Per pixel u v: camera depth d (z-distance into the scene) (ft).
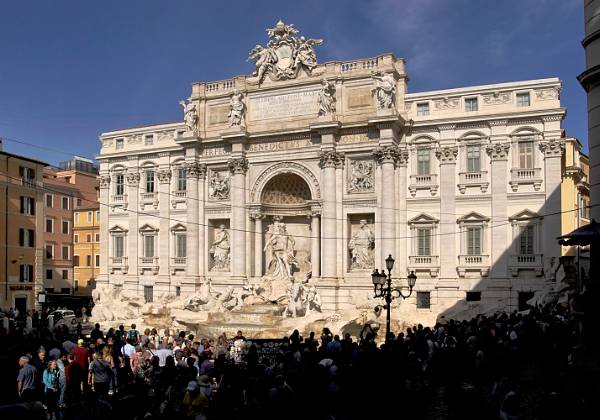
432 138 175.73
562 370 74.59
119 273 221.05
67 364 70.28
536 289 162.30
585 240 77.66
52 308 225.97
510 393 52.47
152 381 70.79
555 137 162.91
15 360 78.48
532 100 166.30
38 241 232.73
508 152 168.14
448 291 171.01
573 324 96.43
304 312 163.84
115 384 76.95
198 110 206.28
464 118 171.42
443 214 173.47
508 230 167.02
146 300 215.10
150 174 218.79
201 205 204.13
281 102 192.75
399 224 177.47
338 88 184.44
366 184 180.24
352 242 181.78
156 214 215.10
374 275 99.96
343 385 65.77
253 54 198.29
